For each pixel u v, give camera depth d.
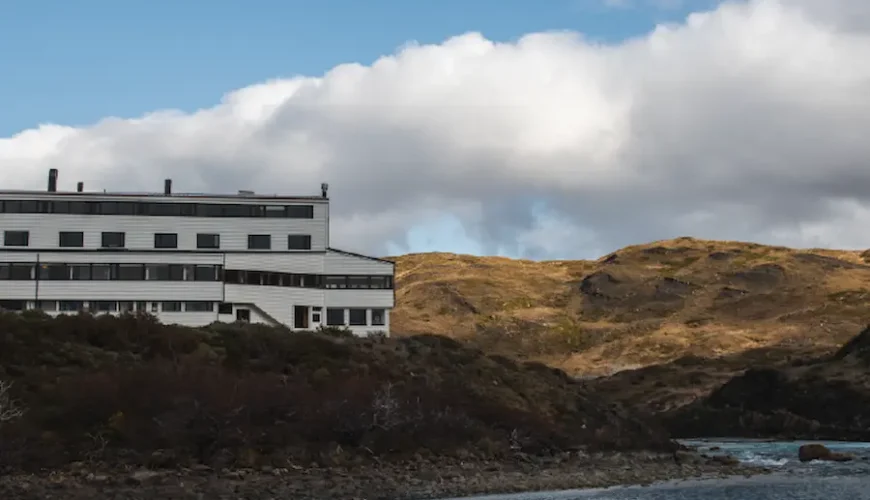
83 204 100.88
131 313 84.25
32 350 71.75
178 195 102.94
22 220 99.50
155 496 48.22
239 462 57.56
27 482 50.12
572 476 60.78
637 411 136.62
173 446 58.69
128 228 101.38
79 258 99.44
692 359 176.25
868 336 139.00
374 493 51.62
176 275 100.50
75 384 65.06
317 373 75.81
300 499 48.78
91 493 48.09
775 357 174.38
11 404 59.53
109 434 58.69
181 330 82.00
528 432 73.56
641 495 53.66
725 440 112.38
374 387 73.94
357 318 106.12
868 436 109.50
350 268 106.38
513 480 57.78
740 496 53.38
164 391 65.31
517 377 89.00
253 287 102.62
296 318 104.50
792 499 52.12
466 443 68.00
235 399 66.19
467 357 91.38
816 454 79.31
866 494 54.28
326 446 62.50
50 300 98.56
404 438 65.88
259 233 104.38
